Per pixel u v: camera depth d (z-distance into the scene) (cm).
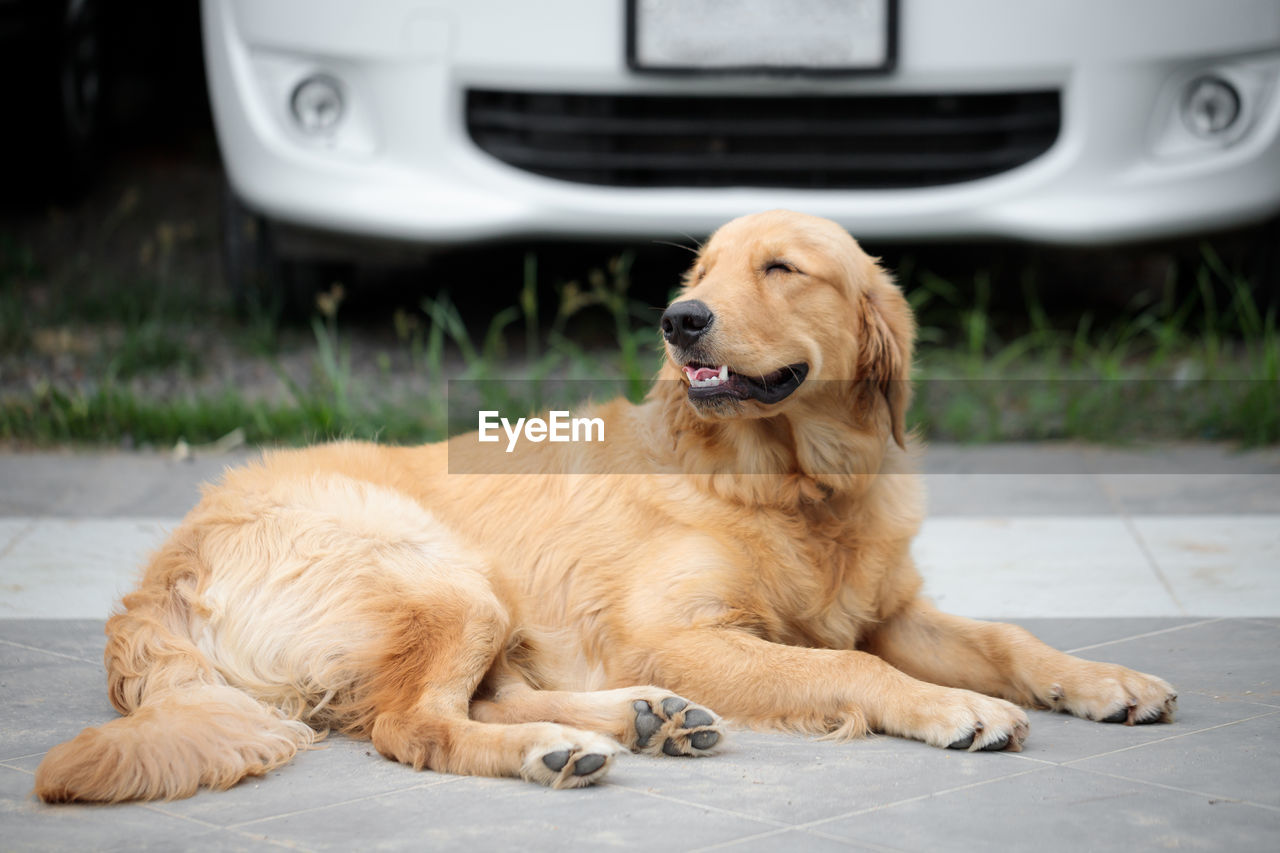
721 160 615
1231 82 595
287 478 336
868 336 340
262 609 310
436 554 319
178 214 934
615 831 246
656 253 722
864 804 258
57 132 900
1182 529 475
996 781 270
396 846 239
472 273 812
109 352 695
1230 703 318
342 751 298
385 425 588
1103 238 603
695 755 292
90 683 335
